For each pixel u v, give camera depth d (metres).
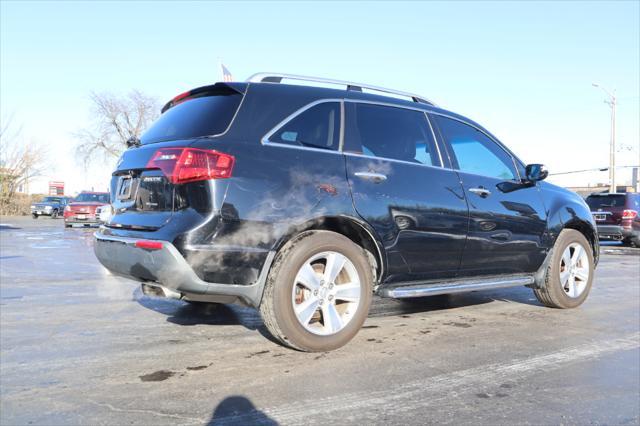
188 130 3.49
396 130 4.11
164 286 3.22
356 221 3.60
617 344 3.83
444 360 3.38
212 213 3.10
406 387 2.89
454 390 2.86
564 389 2.89
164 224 3.19
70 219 20.66
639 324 4.50
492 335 4.05
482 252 4.39
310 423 2.42
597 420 2.49
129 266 3.37
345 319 3.59
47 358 3.35
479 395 2.79
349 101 3.92
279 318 3.30
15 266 8.24
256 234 3.20
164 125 3.79
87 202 21.33
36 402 2.63
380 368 3.20
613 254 12.57
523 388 2.90
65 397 2.70
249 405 2.61
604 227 14.47
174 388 2.83
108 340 3.77
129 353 3.46
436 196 4.07
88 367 3.17
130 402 2.64
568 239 5.12
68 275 7.22
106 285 6.33
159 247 3.10
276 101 3.56
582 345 3.79
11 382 2.92
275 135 3.45
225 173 3.16
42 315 4.61
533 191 4.94
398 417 2.49
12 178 38.75
